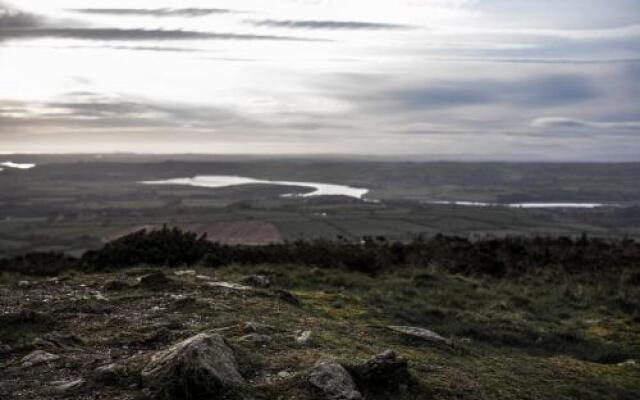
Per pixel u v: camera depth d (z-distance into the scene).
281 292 15.73
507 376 11.28
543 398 10.38
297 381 8.85
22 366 9.46
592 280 23.33
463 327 15.68
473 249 27.09
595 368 13.13
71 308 13.12
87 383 8.70
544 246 28.69
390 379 9.24
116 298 14.21
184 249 22.84
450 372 10.62
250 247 25.00
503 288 21.80
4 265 20.83
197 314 12.71
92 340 10.87
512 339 15.25
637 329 16.94
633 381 12.44
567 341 15.54
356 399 8.48
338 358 10.08
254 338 10.70
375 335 12.79
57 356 9.89
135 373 8.90
